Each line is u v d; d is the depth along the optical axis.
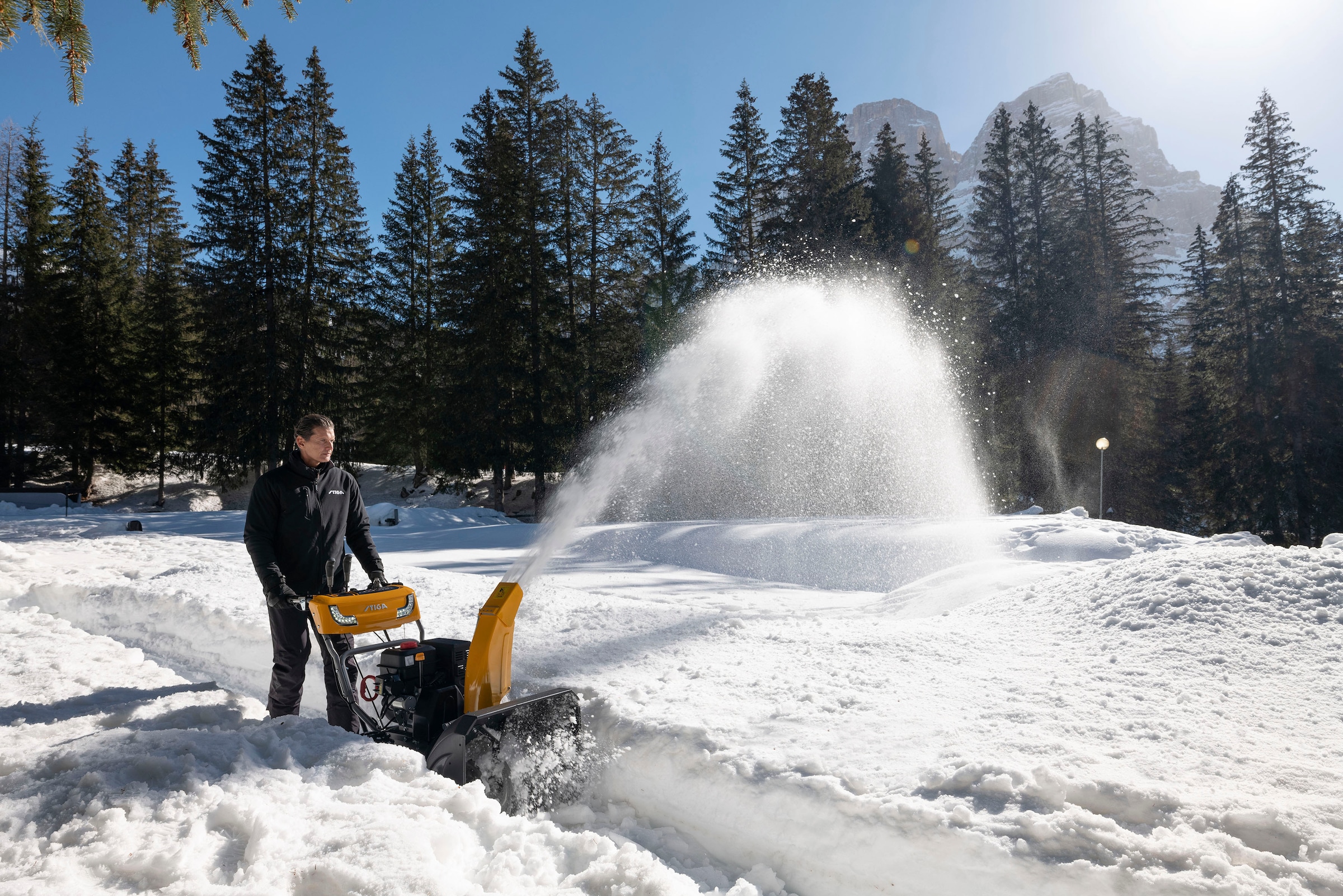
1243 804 2.28
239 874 1.99
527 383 30.61
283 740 2.98
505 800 2.85
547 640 4.86
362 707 3.46
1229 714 3.06
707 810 2.80
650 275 35.59
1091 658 3.91
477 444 30.08
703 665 4.10
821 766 2.73
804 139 34.78
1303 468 30.70
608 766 3.17
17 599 7.18
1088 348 35.56
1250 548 4.92
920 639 4.48
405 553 12.72
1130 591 4.65
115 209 41.44
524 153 32.75
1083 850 2.14
